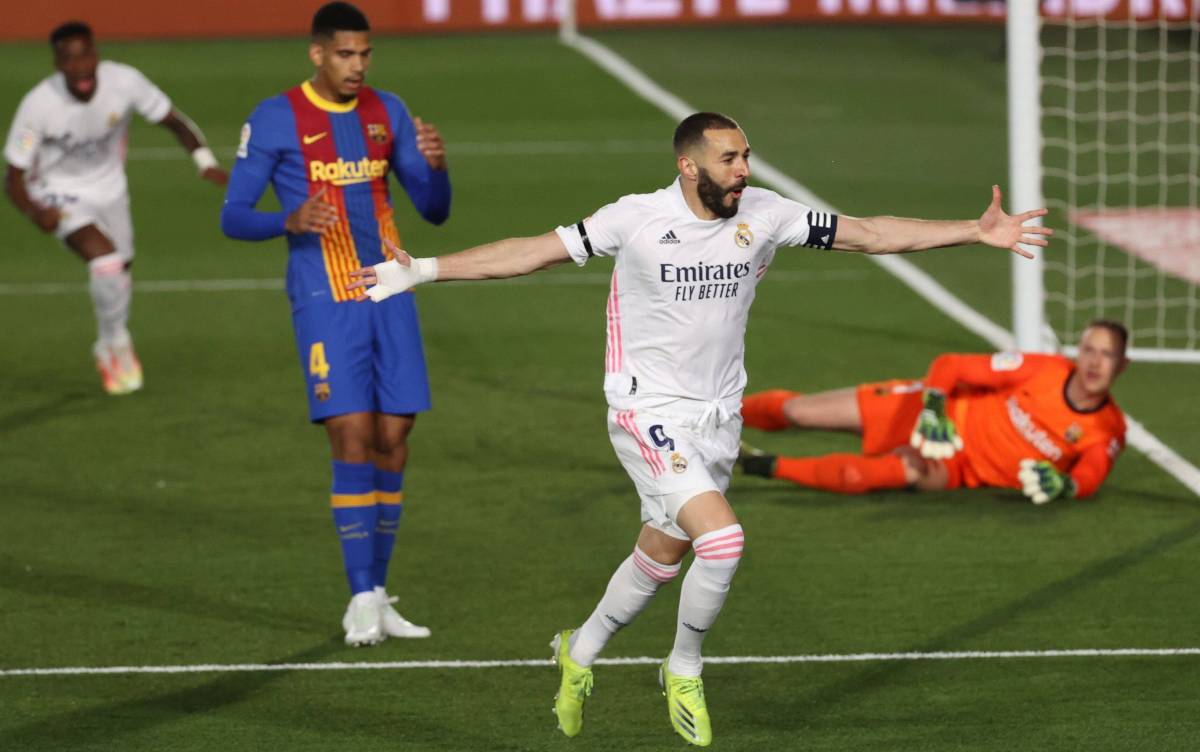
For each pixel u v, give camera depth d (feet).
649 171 185.26
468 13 279.49
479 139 201.77
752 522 88.48
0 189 172.65
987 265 148.77
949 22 289.33
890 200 171.42
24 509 90.63
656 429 61.11
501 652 72.79
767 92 230.48
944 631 74.43
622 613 62.85
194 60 249.96
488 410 108.58
